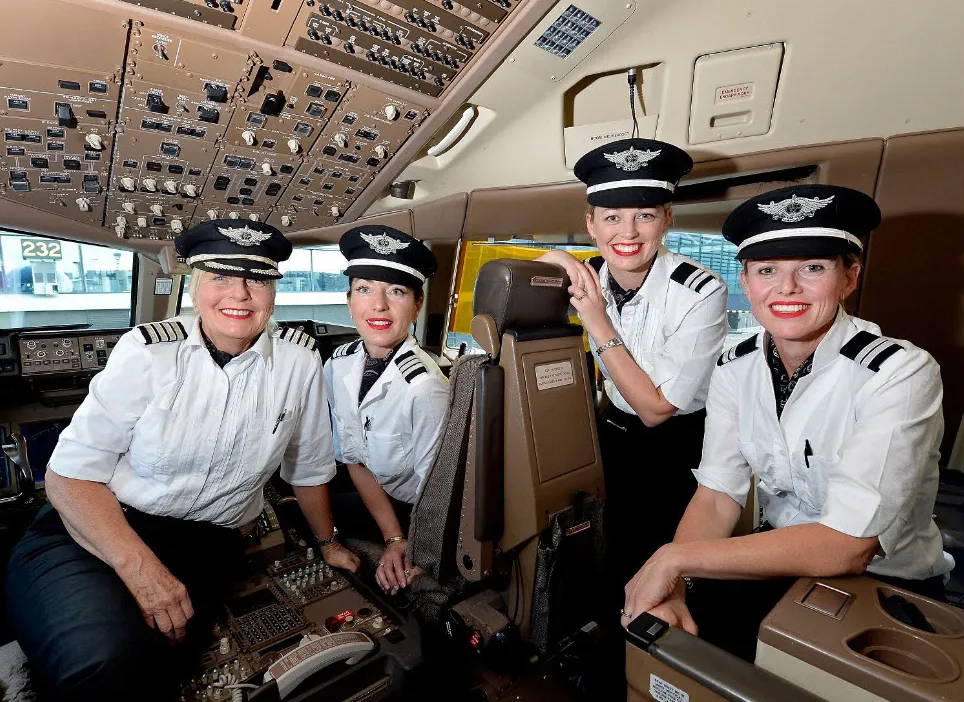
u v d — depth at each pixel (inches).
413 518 61.7
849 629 35.1
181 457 60.3
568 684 54.6
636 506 87.6
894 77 85.7
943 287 96.3
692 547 47.8
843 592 39.5
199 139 91.8
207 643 56.9
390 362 74.7
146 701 50.9
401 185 126.0
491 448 54.4
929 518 55.4
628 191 68.3
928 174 93.0
